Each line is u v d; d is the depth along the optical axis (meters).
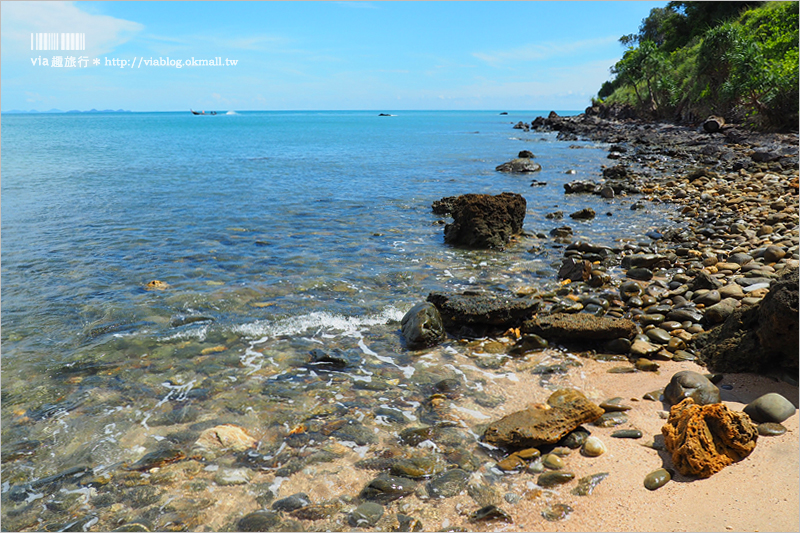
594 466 4.34
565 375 6.14
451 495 4.05
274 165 30.03
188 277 9.86
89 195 19.30
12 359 6.59
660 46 77.62
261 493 4.15
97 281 9.62
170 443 4.88
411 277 9.88
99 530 3.78
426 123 119.62
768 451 4.19
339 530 3.71
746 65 39.22
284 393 5.79
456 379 6.09
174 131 82.50
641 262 10.05
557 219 15.09
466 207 12.37
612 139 45.19
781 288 5.34
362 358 6.68
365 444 4.82
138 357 6.68
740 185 18.45
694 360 6.28
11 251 11.58
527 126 80.69
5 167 28.95
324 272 10.15
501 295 8.68
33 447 4.83
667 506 3.75
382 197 18.91
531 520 3.76
